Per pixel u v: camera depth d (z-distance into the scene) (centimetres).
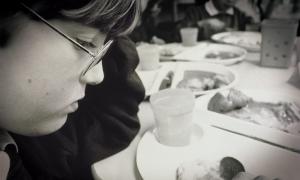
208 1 159
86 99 63
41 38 34
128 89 63
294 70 97
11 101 36
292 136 58
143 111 76
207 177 48
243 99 70
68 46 36
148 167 52
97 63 43
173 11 152
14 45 33
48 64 35
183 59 113
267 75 94
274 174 48
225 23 158
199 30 148
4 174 43
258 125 63
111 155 59
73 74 39
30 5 32
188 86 86
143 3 138
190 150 56
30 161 55
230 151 55
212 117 67
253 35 137
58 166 57
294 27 93
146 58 98
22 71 34
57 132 56
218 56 114
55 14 33
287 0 175
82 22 35
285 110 68
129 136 61
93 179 57
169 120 56
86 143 58
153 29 149
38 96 36
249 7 163
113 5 36
